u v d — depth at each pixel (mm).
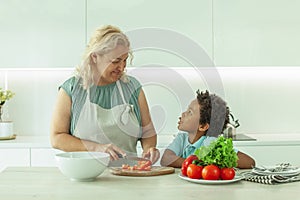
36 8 3348
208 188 1654
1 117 3471
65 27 3355
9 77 3656
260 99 3672
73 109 2176
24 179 1830
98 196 1538
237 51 3369
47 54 3357
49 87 3670
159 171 1904
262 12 3369
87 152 1891
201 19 3363
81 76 2117
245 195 1544
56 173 1954
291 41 3379
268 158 3137
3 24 3348
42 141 3227
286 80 3676
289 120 3689
